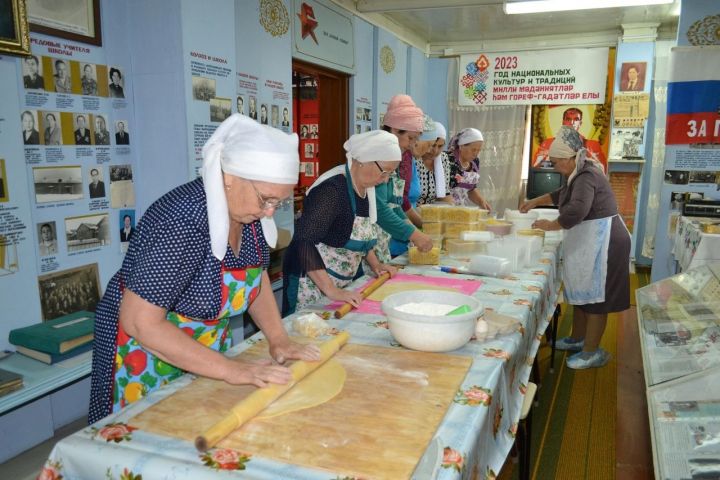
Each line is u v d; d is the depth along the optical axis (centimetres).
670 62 456
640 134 629
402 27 646
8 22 208
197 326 138
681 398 169
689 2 448
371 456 96
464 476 98
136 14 274
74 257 252
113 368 138
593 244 331
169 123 279
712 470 138
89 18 252
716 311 213
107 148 266
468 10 569
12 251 219
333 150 552
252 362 137
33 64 225
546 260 277
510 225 321
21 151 219
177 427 108
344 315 182
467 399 120
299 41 438
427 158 398
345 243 221
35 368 207
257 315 151
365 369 135
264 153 111
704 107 454
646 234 665
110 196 269
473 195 478
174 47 271
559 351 394
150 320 115
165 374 141
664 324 230
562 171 337
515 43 700
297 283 226
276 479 90
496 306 194
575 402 316
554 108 693
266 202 117
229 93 307
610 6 479
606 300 342
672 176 472
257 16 375
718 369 168
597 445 271
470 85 719
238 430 105
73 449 101
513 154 712
